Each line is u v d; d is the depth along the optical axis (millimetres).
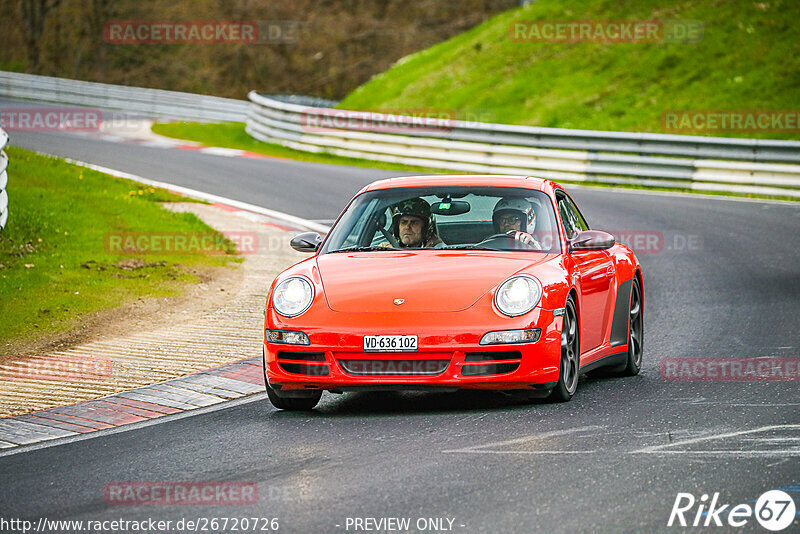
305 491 13727
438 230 20516
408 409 18703
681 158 63094
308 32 157625
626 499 12922
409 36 157875
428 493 13406
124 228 40438
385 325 17688
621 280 21906
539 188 21094
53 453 16516
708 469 14172
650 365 22906
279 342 18250
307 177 62281
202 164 67125
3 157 35688
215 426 17953
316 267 19469
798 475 13820
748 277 34656
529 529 11914
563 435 16250
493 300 17953
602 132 62656
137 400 20156
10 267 32250
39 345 25156
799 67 75250
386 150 73125
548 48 90875
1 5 156250
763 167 56781
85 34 152875
